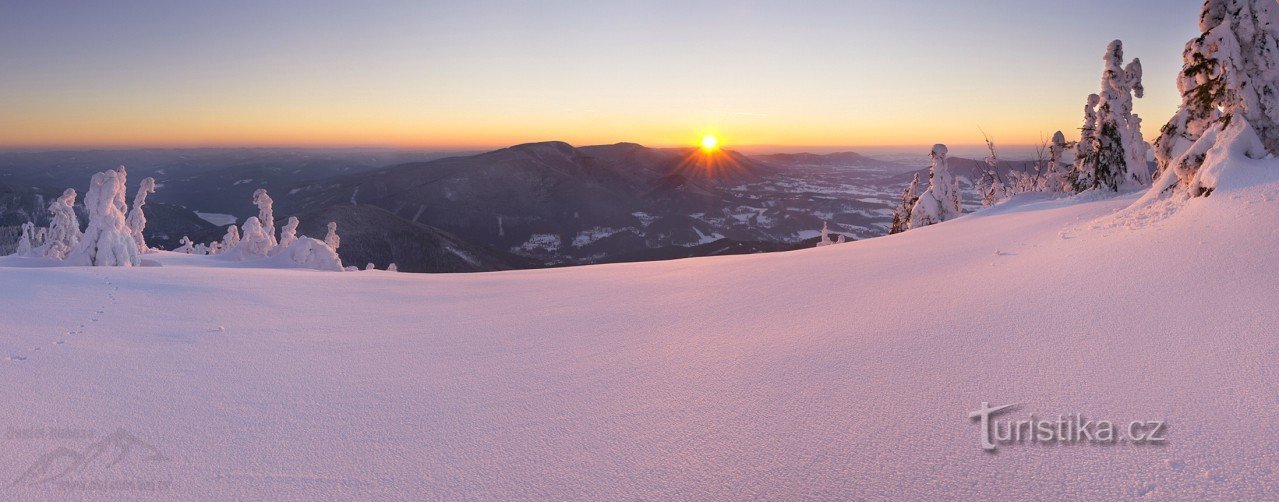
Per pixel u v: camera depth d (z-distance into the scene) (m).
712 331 8.14
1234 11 10.95
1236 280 6.00
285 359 7.57
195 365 7.16
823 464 4.02
